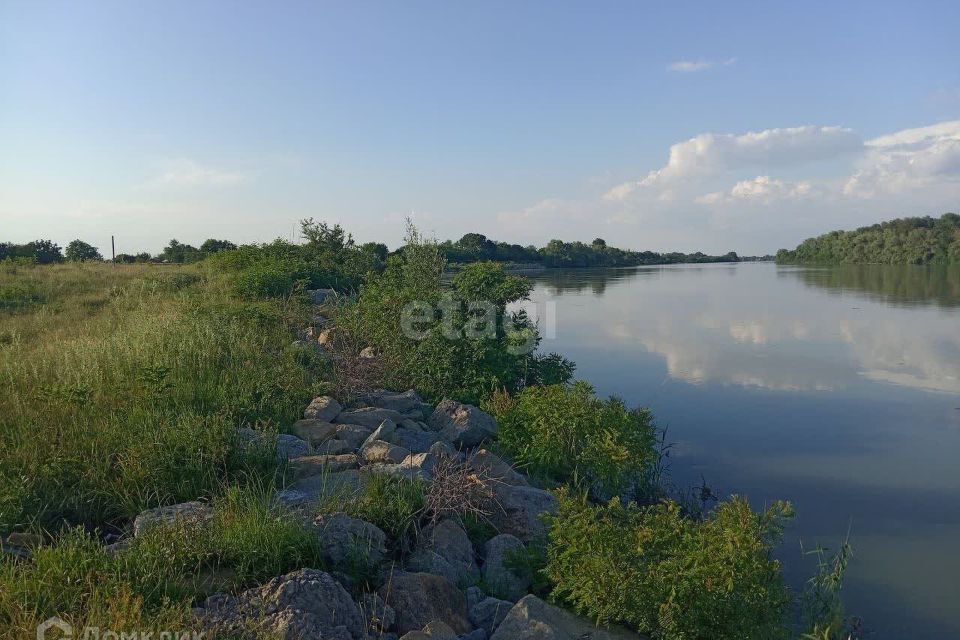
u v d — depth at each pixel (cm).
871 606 723
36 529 605
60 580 475
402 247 1862
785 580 768
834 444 1260
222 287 2105
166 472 702
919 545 861
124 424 815
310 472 779
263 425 921
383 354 1352
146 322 1364
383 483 678
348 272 2633
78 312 1819
